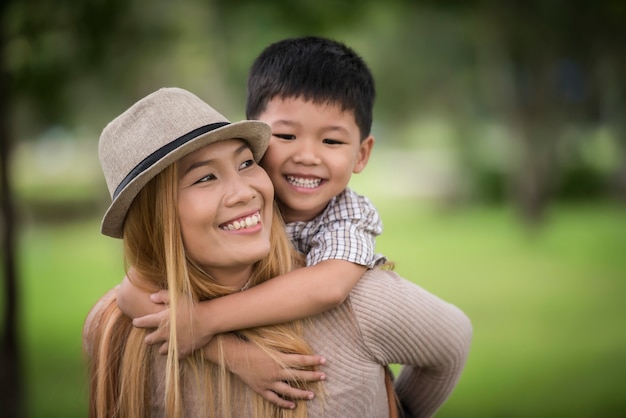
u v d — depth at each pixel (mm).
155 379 1761
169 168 1571
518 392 6301
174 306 1580
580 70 16688
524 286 10719
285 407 1663
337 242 1805
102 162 1692
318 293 1658
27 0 4383
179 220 1591
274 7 5969
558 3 12398
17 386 4832
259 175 1677
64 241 17625
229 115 13859
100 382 1804
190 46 7574
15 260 4824
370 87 2143
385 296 1707
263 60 2105
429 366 1833
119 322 1827
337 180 2008
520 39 13961
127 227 1672
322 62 2008
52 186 32625
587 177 22172
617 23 11945
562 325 8492
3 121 4645
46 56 4789
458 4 10945
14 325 4820
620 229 16312
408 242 16016
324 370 1681
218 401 1704
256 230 1633
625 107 18422
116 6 4754
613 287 10461
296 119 1981
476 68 19500
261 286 1690
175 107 1622
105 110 11469
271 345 1670
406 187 30656
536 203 16578
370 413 1711
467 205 23375
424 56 19562
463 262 13070
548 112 16656
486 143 24703
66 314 9703
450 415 5762
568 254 13461
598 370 6824
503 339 8008
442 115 24984
